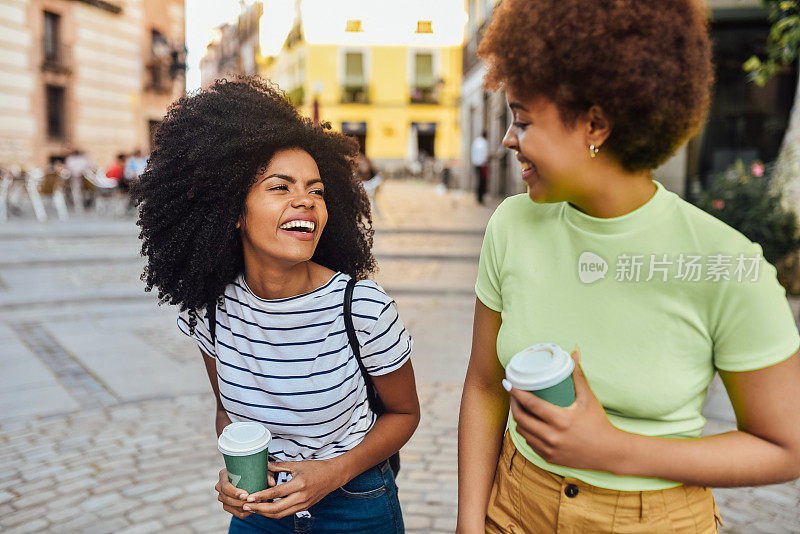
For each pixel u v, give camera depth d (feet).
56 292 23.98
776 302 3.17
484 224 41.86
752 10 28.73
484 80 3.61
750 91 30.68
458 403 13.76
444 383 14.98
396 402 4.97
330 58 111.96
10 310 22.16
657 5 3.04
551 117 3.22
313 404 4.66
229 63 203.92
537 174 3.39
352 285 4.62
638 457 3.17
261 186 4.44
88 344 18.25
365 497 4.91
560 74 3.08
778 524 9.16
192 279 4.82
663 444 3.21
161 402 13.98
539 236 3.69
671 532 3.47
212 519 9.42
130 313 22.22
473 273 28.43
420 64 112.98
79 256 30.48
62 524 9.27
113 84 78.33
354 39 111.45
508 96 3.38
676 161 29.19
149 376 15.60
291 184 4.45
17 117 67.15
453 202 52.85
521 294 3.71
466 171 79.10
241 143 4.33
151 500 9.93
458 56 112.78
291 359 4.63
